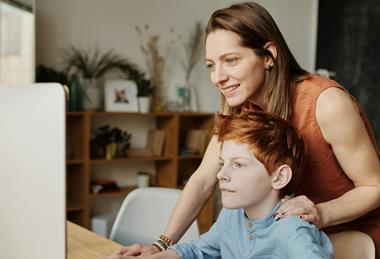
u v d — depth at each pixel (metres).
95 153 3.57
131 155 3.74
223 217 1.03
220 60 1.02
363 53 4.40
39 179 0.76
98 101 3.57
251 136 0.86
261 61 1.03
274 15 4.51
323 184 1.13
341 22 4.54
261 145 0.85
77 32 3.53
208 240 1.08
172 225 1.23
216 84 1.05
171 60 4.00
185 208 1.25
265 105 1.10
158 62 3.91
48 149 0.74
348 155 1.06
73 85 3.39
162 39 3.93
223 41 1.00
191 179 1.29
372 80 4.35
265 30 1.01
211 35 1.03
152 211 1.73
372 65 4.34
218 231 1.05
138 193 1.74
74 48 3.52
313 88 1.07
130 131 3.88
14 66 3.16
